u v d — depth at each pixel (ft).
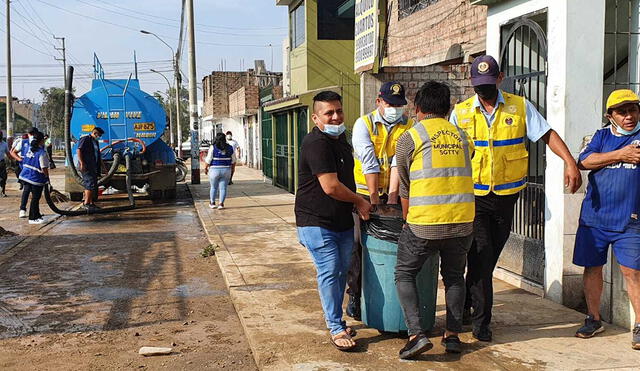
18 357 16.71
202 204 49.11
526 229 21.50
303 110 52.85
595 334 16.58
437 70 36.68
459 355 15.29
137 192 63.10
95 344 17.74
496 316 18.26
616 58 21.01
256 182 72.28
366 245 16.35
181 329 19.07
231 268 25.57
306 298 20.80
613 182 15.74
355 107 52.75
